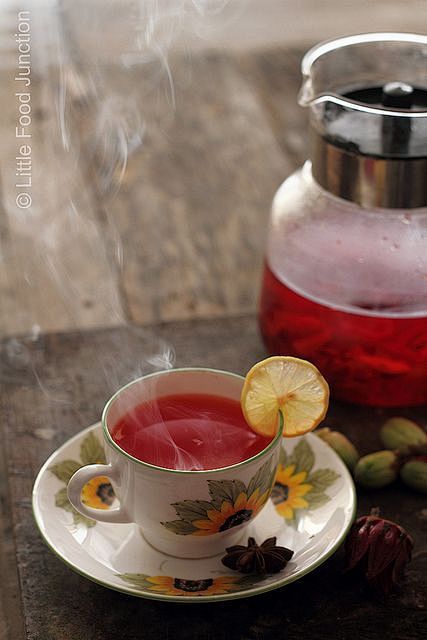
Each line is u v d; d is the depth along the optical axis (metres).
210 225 1.02
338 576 0.72
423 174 0.78
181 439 0.71
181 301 0.94
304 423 0.73
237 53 1.26
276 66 1.23
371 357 0.81
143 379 0.73
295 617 0.69
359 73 0.85
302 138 1.12
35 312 0.93
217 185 1.07
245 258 0.99
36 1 1.24
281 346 0.84
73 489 0.70
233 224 1.02
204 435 0.72
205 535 0.70
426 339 0.80
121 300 0.94
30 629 0.69
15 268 0.98
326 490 0.74
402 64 0.84
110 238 1.01
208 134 1.13
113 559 0.71
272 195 1.06
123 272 0.97
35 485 0.73
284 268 0.83
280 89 1.19
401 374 0.81
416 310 0.79
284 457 0.77
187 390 0.74
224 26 1.31
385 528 0.70
